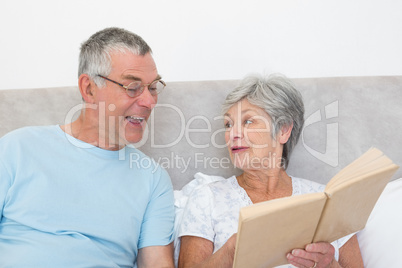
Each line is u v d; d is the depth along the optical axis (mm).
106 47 1198
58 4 1669
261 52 1683
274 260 981
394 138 1530
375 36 1669
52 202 1124
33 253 1053
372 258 1256
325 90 1538
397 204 1323
